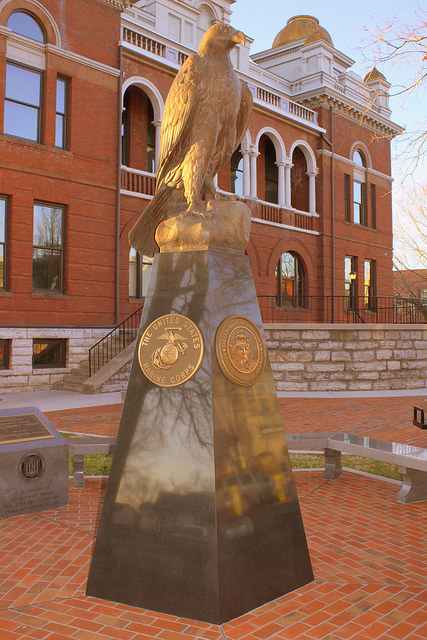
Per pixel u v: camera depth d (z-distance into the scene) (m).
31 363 15.81
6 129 16.08
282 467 3.87
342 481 6.69
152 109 21.47
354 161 29.11
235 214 3.94
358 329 16.03
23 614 3.44
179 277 3.82
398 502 5.87
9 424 5.68
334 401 13.31
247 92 4.58
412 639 3.17
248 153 23.73
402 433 8.87
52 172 16.62
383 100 30.14
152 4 22.64
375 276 29.89
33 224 16.42
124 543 3.61
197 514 3.42
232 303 3.82
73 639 3.15
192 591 3.37
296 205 27.64
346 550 4.54
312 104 27.53
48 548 4.54
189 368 3.63
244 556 3.49
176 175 4.27
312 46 27.81
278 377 15.68
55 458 5.64
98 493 6.13
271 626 3.30
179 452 3.55
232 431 3.59
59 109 17.22
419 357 17.02
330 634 3.22
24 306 15.90
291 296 25.52
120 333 17.44
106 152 17.98
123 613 3.44
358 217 29.39
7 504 5.31
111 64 18.31
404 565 4.23
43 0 16.56
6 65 16.05
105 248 17.86
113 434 8.50
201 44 4.34
